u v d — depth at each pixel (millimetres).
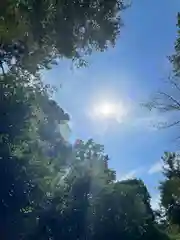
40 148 14258
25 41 12719
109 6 12930
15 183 12523
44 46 13023
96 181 17828
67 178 17031
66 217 15773
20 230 12688
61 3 12195
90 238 17109
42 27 12281
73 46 13086
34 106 14070
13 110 12883
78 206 16531
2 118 12734
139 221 21797
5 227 12352
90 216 17188
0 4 11391
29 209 13359
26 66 13547
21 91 13195
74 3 12391
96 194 18031
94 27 13078
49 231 14836
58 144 16688
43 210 14383
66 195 16406
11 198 12430
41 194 13555
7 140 12711
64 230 15438
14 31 12195
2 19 11719
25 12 11844
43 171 14000
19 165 12727
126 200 20594
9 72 13453
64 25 12422
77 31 12930
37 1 11812
